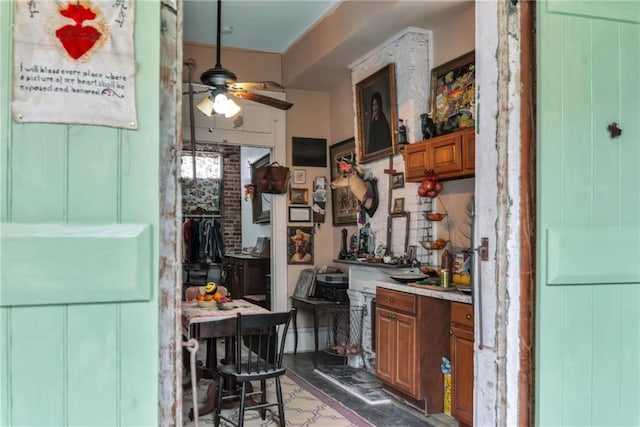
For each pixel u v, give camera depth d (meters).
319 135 5.86
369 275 4.65
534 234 1.76
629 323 1.83
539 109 1.74
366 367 4.73
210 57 5.37
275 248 5.61
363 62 4.75
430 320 3.47
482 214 1.90
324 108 5.89
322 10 4.56
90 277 1.32
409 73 4.09
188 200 8.40
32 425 1.28
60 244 1.30
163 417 1.45
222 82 3.69
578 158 1.78
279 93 5.67
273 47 5.53
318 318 5.04
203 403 3.71
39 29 1.30
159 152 1.43
